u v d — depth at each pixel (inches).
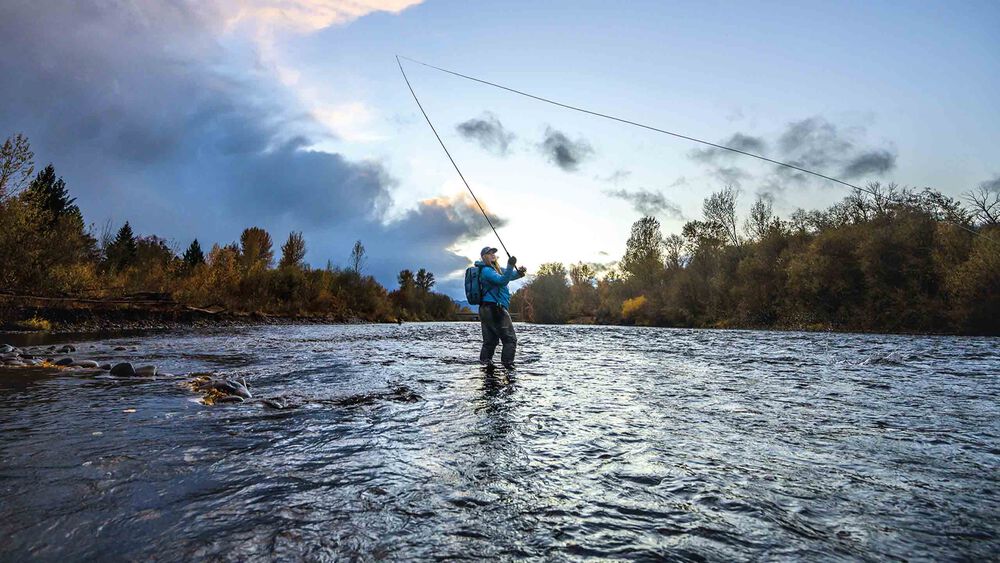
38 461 86.4
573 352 390.9
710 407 153.9
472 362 292.8
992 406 158.2
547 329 1064.2
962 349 433.4
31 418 122.0
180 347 378.3
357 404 153.2
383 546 58.9
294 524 63.9
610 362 305.3
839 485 83.0
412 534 62.2
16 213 570.9
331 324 1246.3
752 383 210.7
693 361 316.5
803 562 56.6
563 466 91.7
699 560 56.9
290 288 1417.3
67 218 668.7
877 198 1232.2
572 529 64.7
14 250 565.6
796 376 236.7
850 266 1157.7
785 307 1285.7
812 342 551.2
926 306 956.6
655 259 2101.4
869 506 73.9
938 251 967.0
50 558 52.9
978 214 1002.7
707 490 79.9
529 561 56.0
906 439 114.7
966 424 131.1
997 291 838.5
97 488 74.0
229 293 1209.4
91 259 886.4
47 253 616.1
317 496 74.2
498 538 61.7
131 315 729.0
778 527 66.3
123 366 211.0
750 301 1398.9
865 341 576.4
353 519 66.2
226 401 154.4
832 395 179.5
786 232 1407.5
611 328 1189.1
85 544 56.3
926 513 71.6
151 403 147.0
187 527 61.8
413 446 104.3
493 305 289.4
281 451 98.6
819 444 109.6
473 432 117.3
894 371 261.9
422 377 220.2
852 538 63.2
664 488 80.7
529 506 72.3
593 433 117.7
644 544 60.7
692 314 1672.0
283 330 773.3
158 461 89.0
